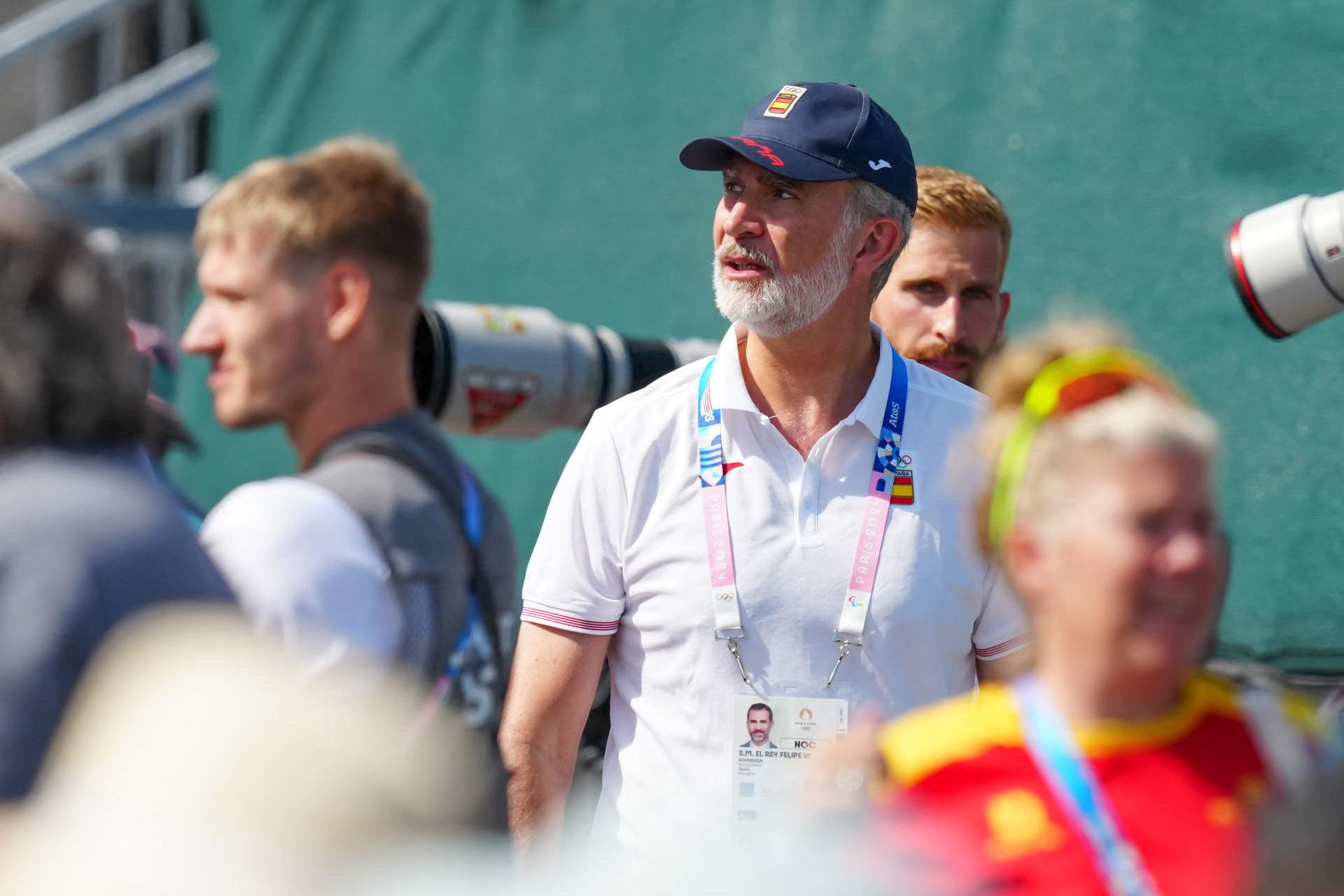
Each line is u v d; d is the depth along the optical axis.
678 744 8.84
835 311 9.15
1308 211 10.93
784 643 8.77
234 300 6.72
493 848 4.16
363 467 6.54
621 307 19.30
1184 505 5.07
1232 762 5.14
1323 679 13.11
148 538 4.85
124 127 25.62
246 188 6.76
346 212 6.68
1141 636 5.05
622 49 19.34
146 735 3.45
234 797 3.33
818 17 17.61
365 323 6.78
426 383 12.05
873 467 9.03
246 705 3.51
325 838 3.38
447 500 6.74
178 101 25.95
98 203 22.67
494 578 6.93
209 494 22.88
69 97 29.80
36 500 4.77
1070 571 5.14
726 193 9.41
